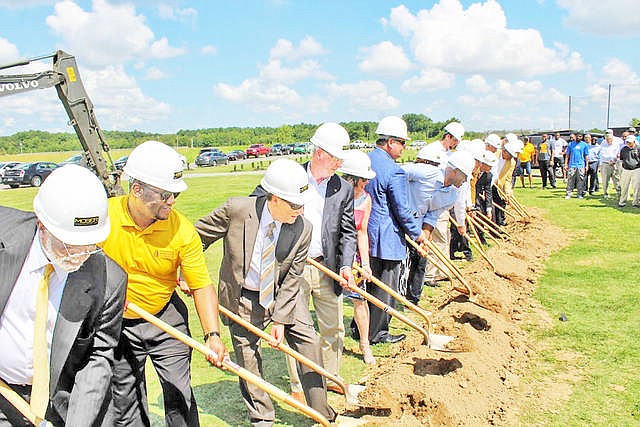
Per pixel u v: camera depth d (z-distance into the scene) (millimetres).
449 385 4918
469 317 6785
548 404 4902
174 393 3756
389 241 6090
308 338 4277
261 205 4070
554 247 11336
